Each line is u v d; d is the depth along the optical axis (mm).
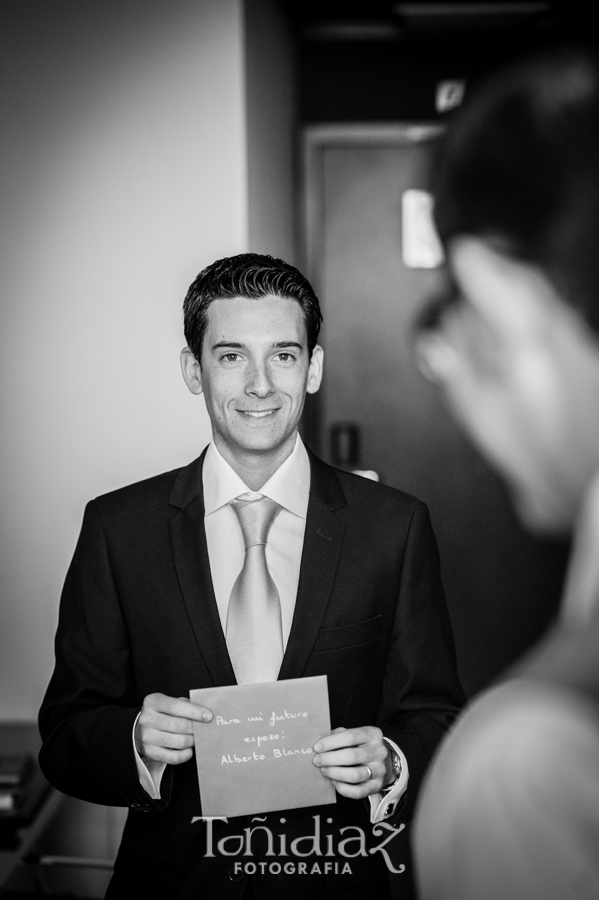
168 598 1424
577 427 334
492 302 339
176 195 2439
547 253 322
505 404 348
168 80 2426
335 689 1391
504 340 341
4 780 1893
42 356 2484
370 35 3504
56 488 2492
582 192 316
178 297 2453
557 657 337
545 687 330
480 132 336
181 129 2430
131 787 1302
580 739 311
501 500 3510
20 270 2475
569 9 3318
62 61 2439
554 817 311
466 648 3555
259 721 1271
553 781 312
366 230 3525
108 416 2477
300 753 1271
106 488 2486
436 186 351
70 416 2484
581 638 333
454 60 3490
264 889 1334
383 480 3557
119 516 1493
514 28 3428
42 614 2490
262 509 1446
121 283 2463
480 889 323
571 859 308
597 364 329
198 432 2457
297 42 3477
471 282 344
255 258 1426
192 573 1427
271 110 2877
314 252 3543
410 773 1307
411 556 1474
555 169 319
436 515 3545
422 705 1420
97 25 2432
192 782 1367
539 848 313
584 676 322
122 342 2467
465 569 3545
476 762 333
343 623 1410
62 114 2447
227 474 1462
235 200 2426
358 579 1431
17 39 2443
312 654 1391
